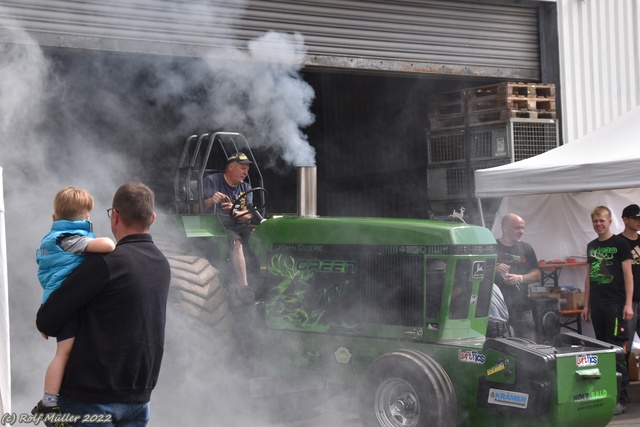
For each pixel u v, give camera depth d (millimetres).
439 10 9031
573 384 4430
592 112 9703
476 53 9281
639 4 9969
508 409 4473
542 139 9219
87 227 3389
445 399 4555
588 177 7078
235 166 6340
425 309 4875
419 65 8898
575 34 9664
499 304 5543
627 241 6453
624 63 9906
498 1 9359
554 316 6004
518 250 6473
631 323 6434
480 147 9203
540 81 9695
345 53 8461
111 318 3166
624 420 5965
